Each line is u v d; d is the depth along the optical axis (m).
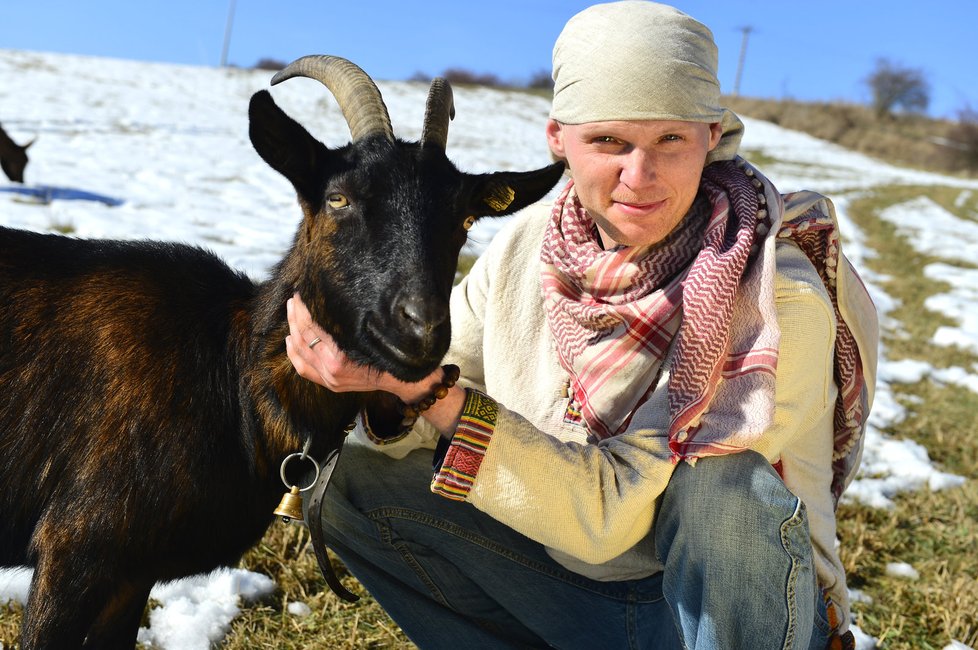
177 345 2.55
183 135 18.67
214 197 11.17
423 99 40.69
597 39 2.36
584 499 2.29
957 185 42.09
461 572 2.71
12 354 2.52
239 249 8.09
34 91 23.73
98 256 2.64
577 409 2.69
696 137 2.38
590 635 2.64
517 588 2.66
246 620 3.20
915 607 3.80
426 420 2.62
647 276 2.52
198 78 34.72
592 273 2.57
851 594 3.85
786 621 2.20
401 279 2.25
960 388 7.57
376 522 2.70
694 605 2.26
